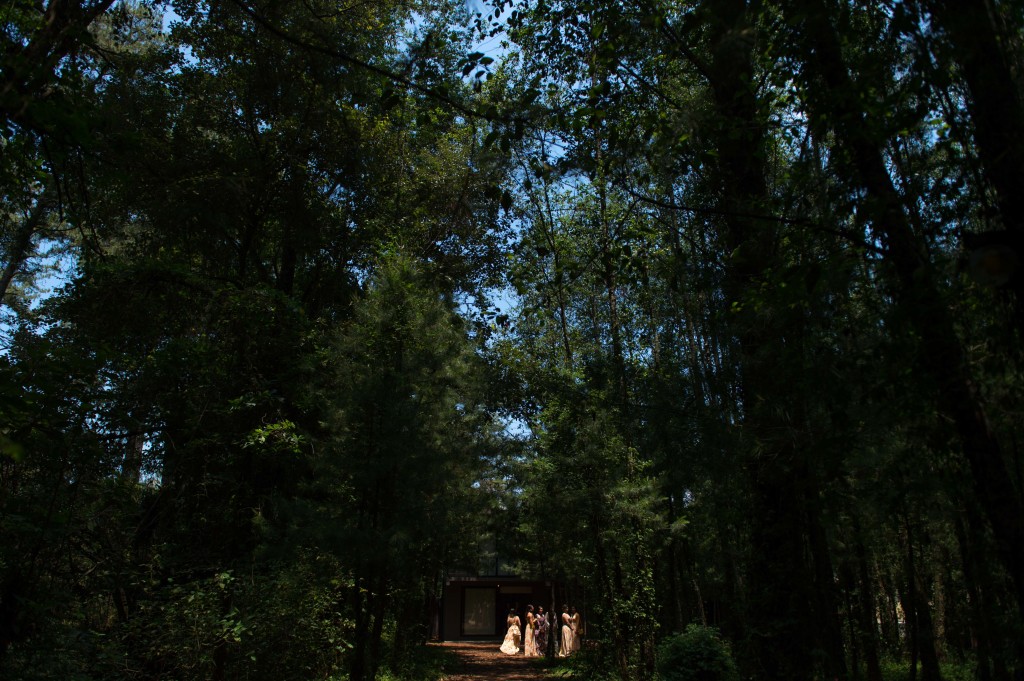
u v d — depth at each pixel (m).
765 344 5.53
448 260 17.98
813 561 6.97
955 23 3.98
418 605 18.17
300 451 11.43
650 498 12.10
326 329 14.22
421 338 11.02
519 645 27.52
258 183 13.95
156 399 9.85
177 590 8.97
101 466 7.21
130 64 10.41
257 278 14.67
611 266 8.59
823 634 6.50
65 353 5.71
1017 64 4.15
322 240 15.16
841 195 4.73
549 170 6.39
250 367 12.14
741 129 6.23
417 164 16.64
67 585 6.92
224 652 9.03
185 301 12.45
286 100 14.10
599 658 15.06
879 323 5.04
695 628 11.07
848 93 4.55
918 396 4.51
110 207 12.86
